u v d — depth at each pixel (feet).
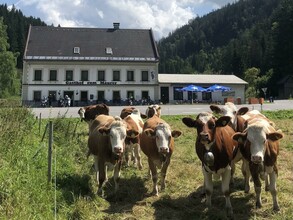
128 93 195.83
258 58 382.83
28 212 22.30
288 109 102.94
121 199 29.45
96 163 32.96
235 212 26.58
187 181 33.94
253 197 29.19
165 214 26.40
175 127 68.90
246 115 34.14
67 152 38.22
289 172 36.88
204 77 218.18
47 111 105.81
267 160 25.25
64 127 51.44
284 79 279.28
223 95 207.41
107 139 28.91
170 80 204.23
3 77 206.08
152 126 32.19
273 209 26.35
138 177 35.19
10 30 404.36
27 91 186.91
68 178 30.50
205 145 25.62
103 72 194.70
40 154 33.58
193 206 27.84
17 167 27.99
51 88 188.85
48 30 205.46
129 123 37.50
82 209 25.21
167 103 194.90
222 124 26.02
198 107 129.59
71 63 191.11
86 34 208.23
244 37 527.81
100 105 47.42
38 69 188.14
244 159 29.78
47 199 25.17
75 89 191.01
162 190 31.35
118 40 207.72
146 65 197.26
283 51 302.25
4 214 21.01
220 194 30.14
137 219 25.50
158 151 29.32
